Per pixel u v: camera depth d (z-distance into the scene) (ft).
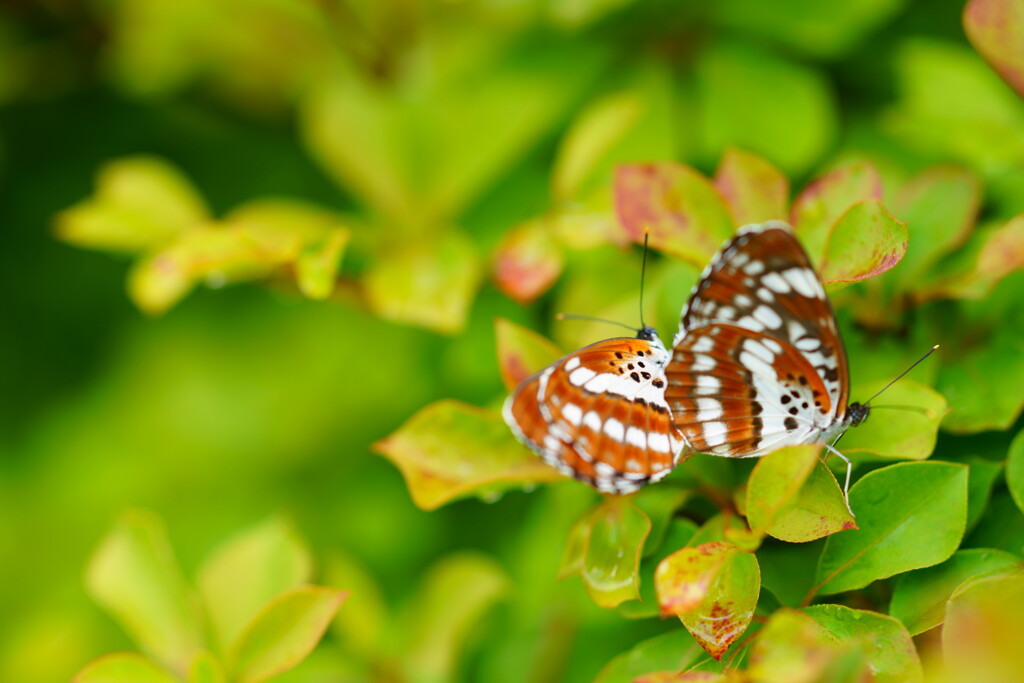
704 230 1.36
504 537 1.54
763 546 1.35
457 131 1.51
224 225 1.44
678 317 1.39
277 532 1.41
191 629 1.39
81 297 1.71
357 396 1.61
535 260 1.42
